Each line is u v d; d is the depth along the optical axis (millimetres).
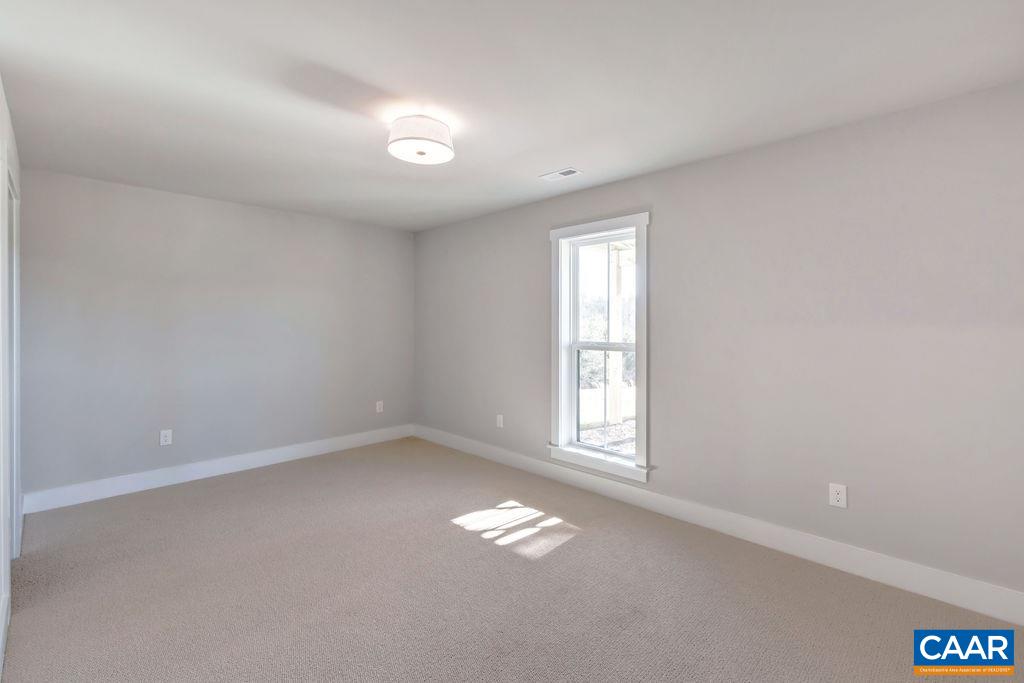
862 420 2576
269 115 2527
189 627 2119
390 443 5391
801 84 2186
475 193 3998
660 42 1873
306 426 4867
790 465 2832
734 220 3035
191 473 4145
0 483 1927
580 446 4102
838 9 1665
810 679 1821
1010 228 2164
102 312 3725
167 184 3789
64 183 3553
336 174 3502
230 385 4371
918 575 2404
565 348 4113
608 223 3684
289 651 1970
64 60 2002
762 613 2236
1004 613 2184
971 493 2268
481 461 4715
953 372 2311
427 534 3072
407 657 1938
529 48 1917
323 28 1787
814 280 2727
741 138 2803
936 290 2352
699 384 3219
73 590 2402
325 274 4969
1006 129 2172
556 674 1847
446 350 5281
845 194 2611
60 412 3551
